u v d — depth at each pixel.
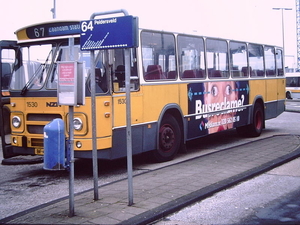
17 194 7.38
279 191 7.29
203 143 13.19
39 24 8.63
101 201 6.35
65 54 8.44
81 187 7.72
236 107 12.91
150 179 7.80
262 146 11.57
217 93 11.91
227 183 7.48
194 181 7.59
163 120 9.88
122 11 6.04
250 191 7.29
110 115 8.21
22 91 8.59
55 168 5.79
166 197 6.55
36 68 8.67
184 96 10.50
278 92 15.89
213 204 6.53
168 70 10.00
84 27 6.22
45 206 6.24
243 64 13.42
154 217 5.68
